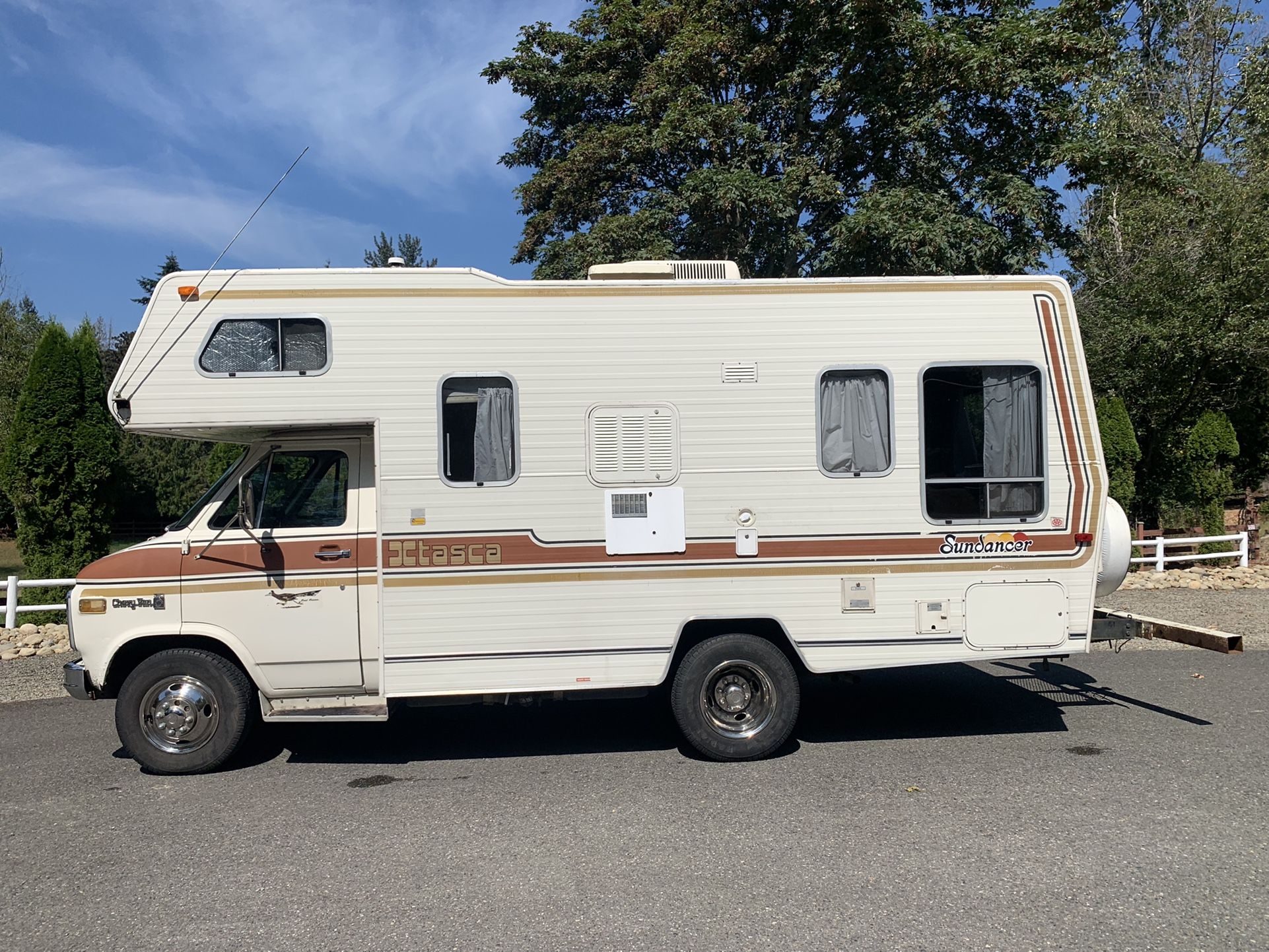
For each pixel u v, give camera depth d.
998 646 5.69
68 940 3.51
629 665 5.57
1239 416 16.97
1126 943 3.34
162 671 5.46
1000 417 5.75
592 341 5.59
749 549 5.61
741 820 4.61
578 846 4.31
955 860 4.06
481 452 5.53
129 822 4.74
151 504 30.70
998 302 5.76
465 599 5.49
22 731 6.64
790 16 13.55
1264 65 19.19
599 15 15.92
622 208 15.13
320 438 5.71
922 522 5.67
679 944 3.38
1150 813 4.58
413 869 4.09
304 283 5.50
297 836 4.52
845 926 3.49
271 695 5.58
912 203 11.59
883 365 5.69
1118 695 7.06
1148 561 13.11
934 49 11.70
